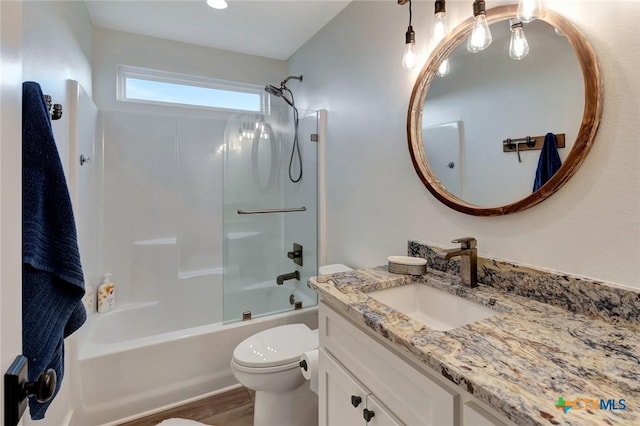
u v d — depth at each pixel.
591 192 0.89
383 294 1.24
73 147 1.64
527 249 1.06
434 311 1.24
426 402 0.76
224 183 2.50
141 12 2.11
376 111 1.75
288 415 1.61
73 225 0.92
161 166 2.54
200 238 2.68
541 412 0.52
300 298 2.48
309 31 2.35
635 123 0.81
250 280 2.55
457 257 1.29
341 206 2.11
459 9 1.28
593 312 0.88
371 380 0.95
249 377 1.52
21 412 0.51
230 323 2.07
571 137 0.93
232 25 2.27
